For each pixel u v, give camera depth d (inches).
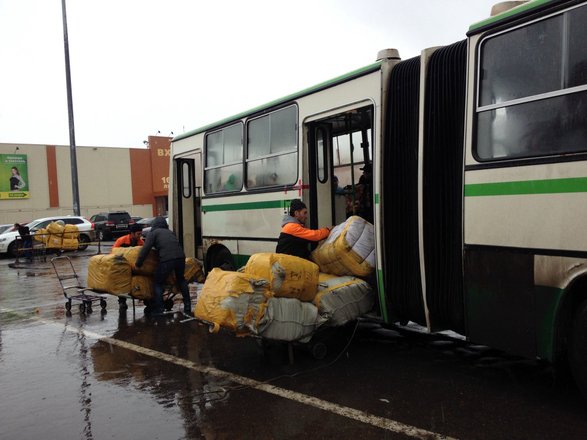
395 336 248.5
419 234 191.9
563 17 149.6
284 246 228.2
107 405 180.9
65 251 872.3
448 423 151.3
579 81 144.9
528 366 197.9
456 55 184.4
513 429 145.7
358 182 277.0
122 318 325.4
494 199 164.7
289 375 199.2
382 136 209.2
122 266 316.8
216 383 195.3
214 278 196.5
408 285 201.3
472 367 199.9
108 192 1636.3
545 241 151.0
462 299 180.4
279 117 273.7
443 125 186.9
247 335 189.3
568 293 150.2
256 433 151.9
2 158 1456.7
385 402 168.6
